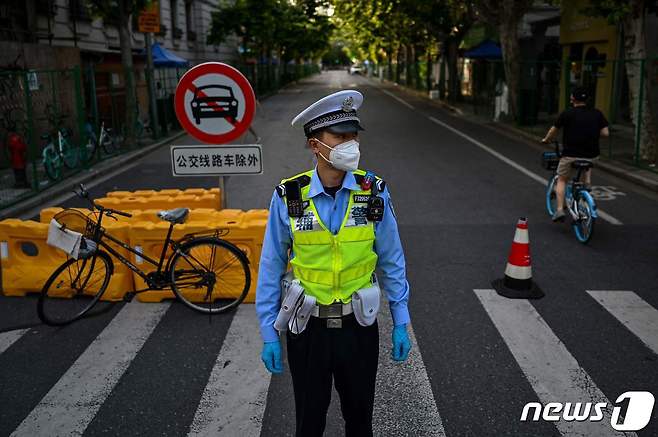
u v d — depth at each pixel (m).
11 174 12.58
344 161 2.56
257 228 5.91
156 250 6.08
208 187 11.57
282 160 14.41
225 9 36.12
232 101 5.98
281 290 2.86
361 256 2.71
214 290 5.89
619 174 11.78
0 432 3.91
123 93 20.75
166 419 4.04
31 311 5.83
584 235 7.64
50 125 15.18
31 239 6.15
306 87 55.94
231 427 3.94
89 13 19.80
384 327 5.32
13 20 16.27
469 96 32.84
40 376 4.62
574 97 7.89
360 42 67.50
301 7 55.03
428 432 3.84
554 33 26.59
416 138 17.78
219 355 4.91
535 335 5.19
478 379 4.47
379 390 4.32
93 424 3.99
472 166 13.07
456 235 8.05
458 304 5.84
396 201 9.91
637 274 6.61
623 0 12.27
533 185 11.13
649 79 12.30
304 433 2.89
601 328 5.32
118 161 14.40
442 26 29.12
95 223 5.65
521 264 6.09
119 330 5.41
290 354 2.86
